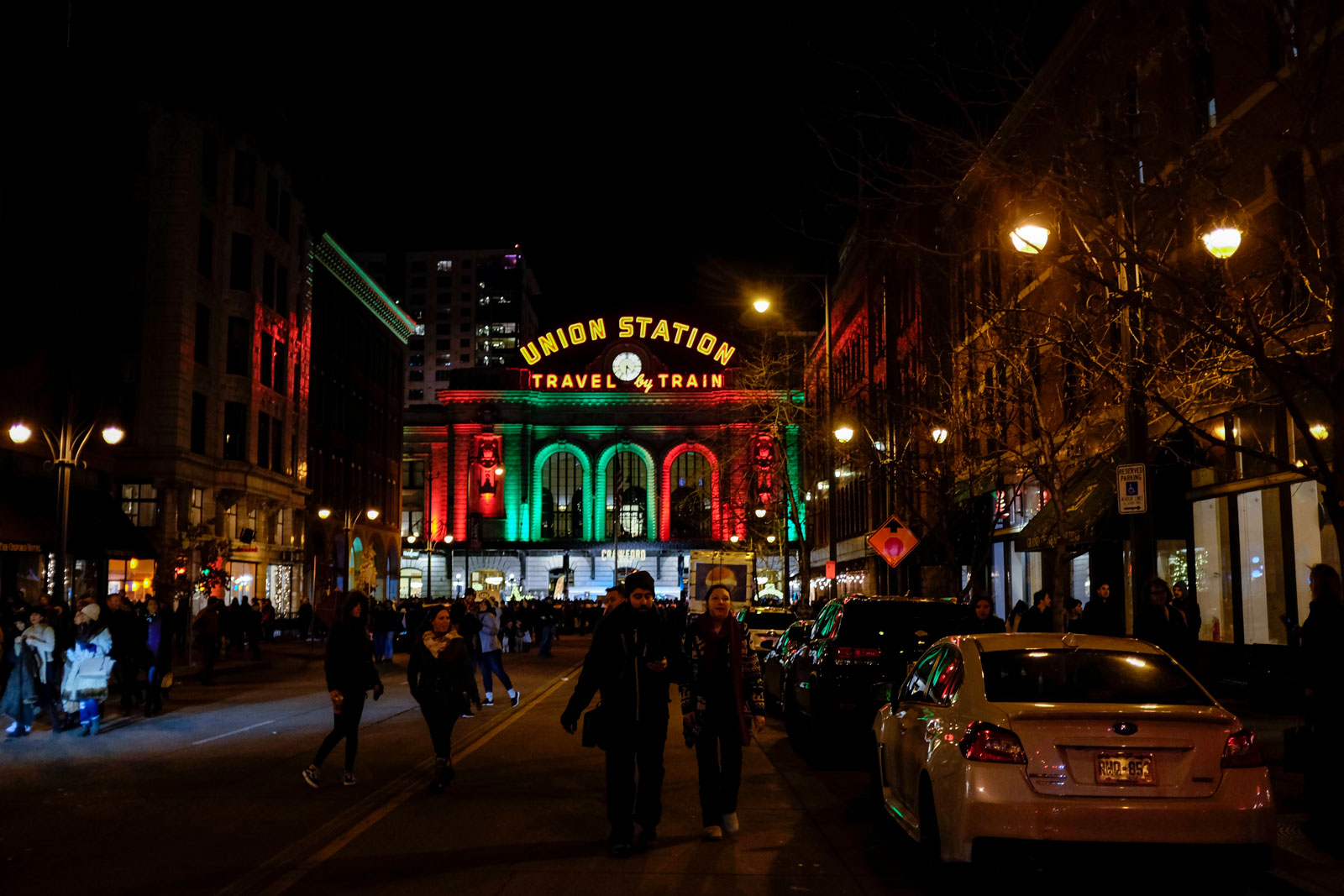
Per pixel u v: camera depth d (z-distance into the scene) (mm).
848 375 59312
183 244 44719
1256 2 12484
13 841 8906
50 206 38594
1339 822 8359
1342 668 8820
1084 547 21922
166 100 45250
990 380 25344
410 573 100500
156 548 43062
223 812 10117
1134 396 12961
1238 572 19312
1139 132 19391
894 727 9047
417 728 17125
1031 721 6984
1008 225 14758
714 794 9164
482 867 8070
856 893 7461
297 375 55500
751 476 79562
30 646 16500
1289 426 17703
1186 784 6844
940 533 24734
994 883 7816
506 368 101875
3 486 34938
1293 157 17141
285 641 49156
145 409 43625
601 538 100062
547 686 25703
